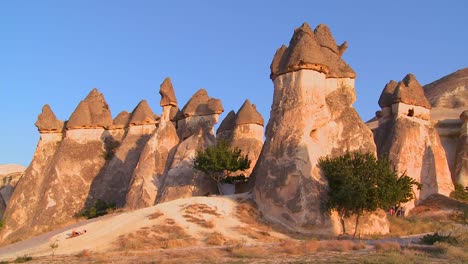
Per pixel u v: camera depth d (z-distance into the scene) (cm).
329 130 2942
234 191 3241
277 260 1576
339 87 3166
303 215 2422
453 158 4688
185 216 2436
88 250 2041
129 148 3994
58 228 3231
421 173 3700
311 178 2536
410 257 1503
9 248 2508
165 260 1642
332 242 1928
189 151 3462
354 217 2517
